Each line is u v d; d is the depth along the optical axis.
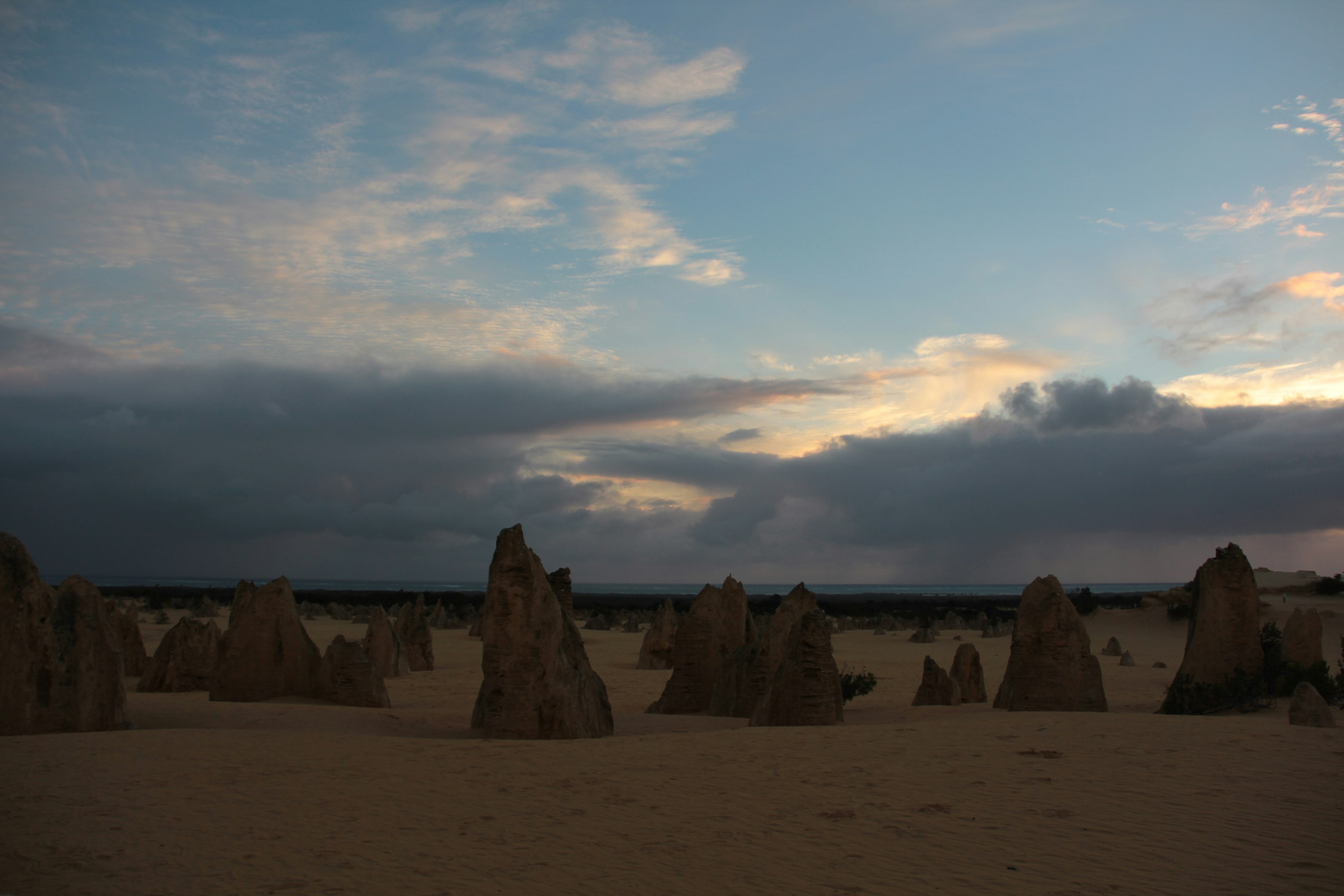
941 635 63.31
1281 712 18.53
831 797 9.69
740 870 7.21
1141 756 11.64
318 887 6.84
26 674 14.38
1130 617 67.25
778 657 21.16
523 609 15.41
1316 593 65.19
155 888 6.81
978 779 10.45
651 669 36.31
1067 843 7.83
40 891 6.73
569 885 6.88
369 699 21.53
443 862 7.46
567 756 12.44
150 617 59.94
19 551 14.79
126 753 12.33
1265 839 7.89
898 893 6.62
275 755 12.42
